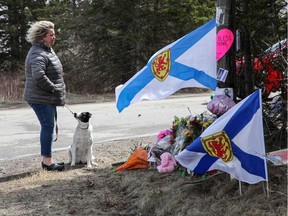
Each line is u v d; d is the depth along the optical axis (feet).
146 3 66.54
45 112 19.01
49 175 18.37
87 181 16.90
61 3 75.05
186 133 15.61
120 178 16.98
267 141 15.79
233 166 11.78
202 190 13.66
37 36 18.74
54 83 19.07
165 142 17.07
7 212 13.89
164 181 15.08
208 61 14.79
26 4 90.79
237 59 16.21
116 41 70.33
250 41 15.71
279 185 12.75
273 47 15.96
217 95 13.76
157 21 67.82
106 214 13.50
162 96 15.52
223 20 13.62
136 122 34.53
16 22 93.04
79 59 72.90
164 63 15.51
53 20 72.90
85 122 19.76
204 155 12.00
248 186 12.92
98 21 69.41
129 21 67.87
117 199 14.67
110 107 46.37
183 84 15.25
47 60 18.72
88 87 71.51
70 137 28.86
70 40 73.72
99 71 72.02
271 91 15.99
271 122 16.20
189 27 67.82
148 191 14.34
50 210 13.94
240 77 16.08
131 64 71.82
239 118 11.71
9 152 24.53
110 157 21.56
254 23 15.38
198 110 40.81
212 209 12.19
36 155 23.29
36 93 18.81
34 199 15.14
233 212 11.76
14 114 43.09
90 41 70.23
